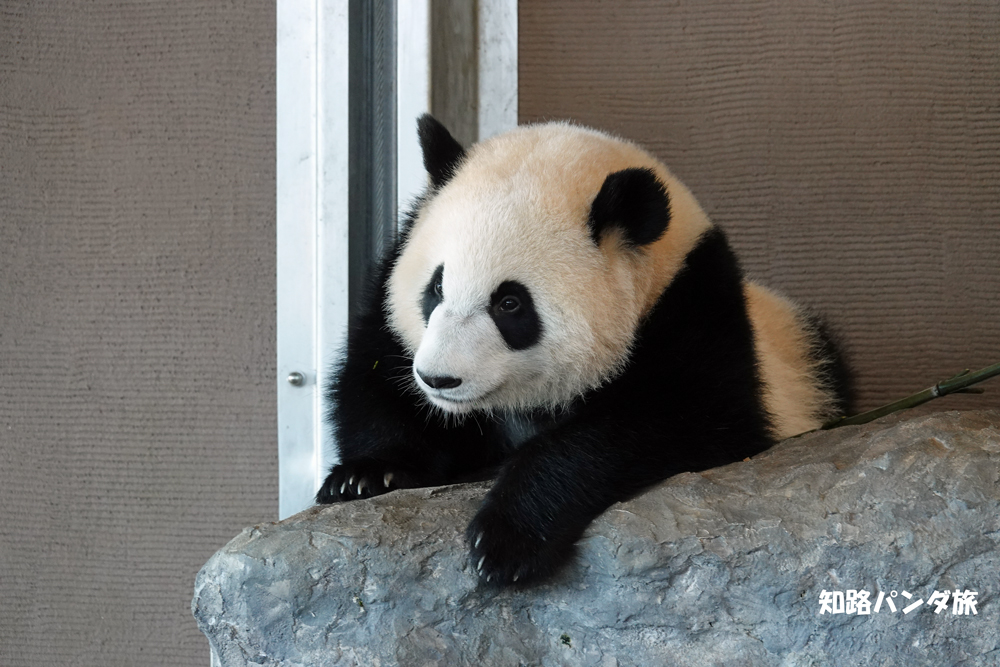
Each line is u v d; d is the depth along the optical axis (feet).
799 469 8.59
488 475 11.60
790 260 15.76
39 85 15.35
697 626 8.08
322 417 14.60
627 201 9.57
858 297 15.66
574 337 9.70
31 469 15.31
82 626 15.21
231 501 15.01
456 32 15.79
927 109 15.43
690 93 15.85
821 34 15.55
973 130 15.39
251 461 14.98
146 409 15.15
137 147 15.23
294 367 14.74
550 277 9.55
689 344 10.05
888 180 15.53
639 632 8.19
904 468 8.14
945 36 15.35
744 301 10.82
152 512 15.14
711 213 15.85
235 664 8.51
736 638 8.07
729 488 8.58
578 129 11.64
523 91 15.99
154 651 15.07
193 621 14.96
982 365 15.47
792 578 7.92
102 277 15.24
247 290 15.03
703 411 9.81
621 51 15.93
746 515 8.22
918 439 8.47
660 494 8.61
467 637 8.31
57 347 15.29
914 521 7.89
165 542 15.08
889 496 8.02
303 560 8.26
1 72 15.33
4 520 15.35
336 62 14.66
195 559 15.06
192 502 15.06
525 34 16.02
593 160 10.46
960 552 7.76
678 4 15.81
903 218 15.53
